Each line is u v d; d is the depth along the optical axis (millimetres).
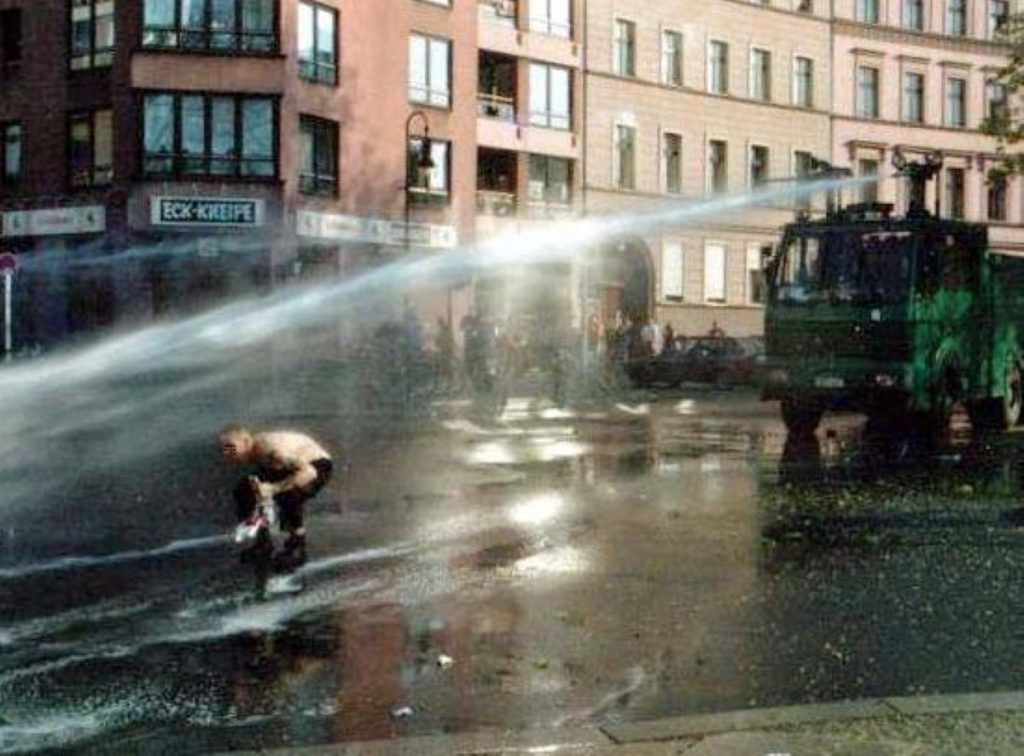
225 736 5723
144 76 37312
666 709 6129
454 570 9547
